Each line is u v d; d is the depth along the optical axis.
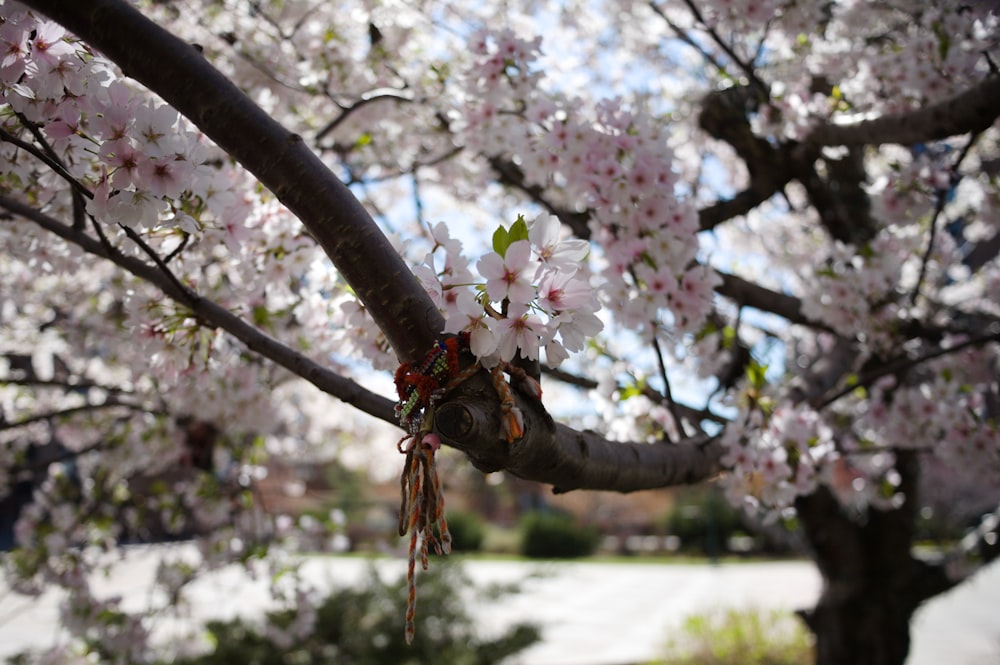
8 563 4.13
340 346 2.29
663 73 5.07
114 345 3.65
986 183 3.60
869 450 3.79
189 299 1.94
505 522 28.67
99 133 1.54
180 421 4.11
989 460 3.44
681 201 2.52
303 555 4.57
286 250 2.33
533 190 3.64
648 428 2.57
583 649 10.15
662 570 19.08
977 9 2.57
